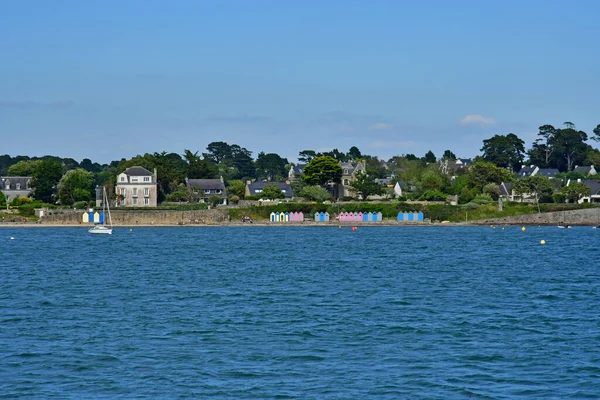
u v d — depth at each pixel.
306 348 66.31
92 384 56.06
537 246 186.88
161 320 78.75
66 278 116.75
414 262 143.25
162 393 54.06
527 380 56.97
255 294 97.62
